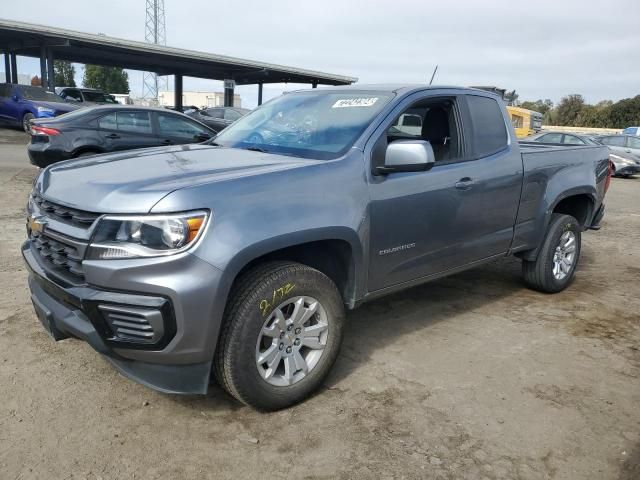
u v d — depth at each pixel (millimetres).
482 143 4219
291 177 2973
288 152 3561
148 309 2518
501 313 4684
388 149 3307
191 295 2535
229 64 27797
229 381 2814
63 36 21078
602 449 2807
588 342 4141
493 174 4199
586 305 4992
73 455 2611
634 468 2670
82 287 2631
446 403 3182
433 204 3719
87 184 2828
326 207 3049
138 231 2521
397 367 3598
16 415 2893
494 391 3340
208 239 2572
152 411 3000
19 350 3580
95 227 2584
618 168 18578
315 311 3088
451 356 3799
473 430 2926
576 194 5137
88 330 2656
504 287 5434
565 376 3574
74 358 3521
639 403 3271
